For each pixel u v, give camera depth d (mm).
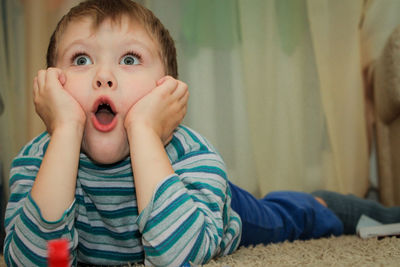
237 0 1790
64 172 700
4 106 1565
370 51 1774
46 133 921
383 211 1454
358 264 671
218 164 829
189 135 888
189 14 1760
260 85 1753
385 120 1657
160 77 820
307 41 1791
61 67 798
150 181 685
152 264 693
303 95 1787
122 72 764
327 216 1364
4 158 1529
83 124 743
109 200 813
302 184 1753
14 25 1649
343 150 1765
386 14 1740
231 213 1008
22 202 789
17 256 708
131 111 746
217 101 1785
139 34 796
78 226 843
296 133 1770
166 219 672
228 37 1790
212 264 708
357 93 1773
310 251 871
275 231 1251
